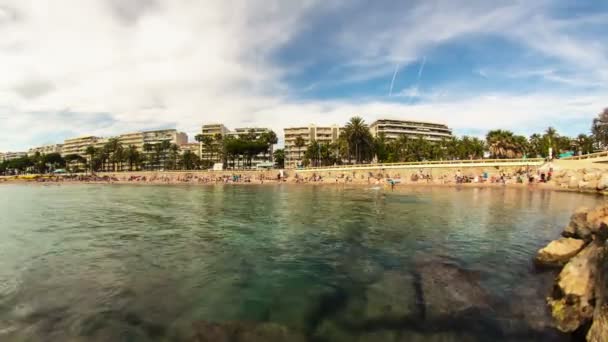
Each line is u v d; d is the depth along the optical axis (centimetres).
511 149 7269
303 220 1884
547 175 4569
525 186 4478
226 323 631
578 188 3597
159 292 785
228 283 847
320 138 15112
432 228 1582
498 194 3531
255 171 9219
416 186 5478
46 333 594
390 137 14088
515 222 1722
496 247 1195
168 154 15400
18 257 1094
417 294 763
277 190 5181
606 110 7894
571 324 603
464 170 5925
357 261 1038
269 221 1859
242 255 1120
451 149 10188
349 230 1556
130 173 11188
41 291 788
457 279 859
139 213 2252
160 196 3906
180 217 2042
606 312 525
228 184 7781
